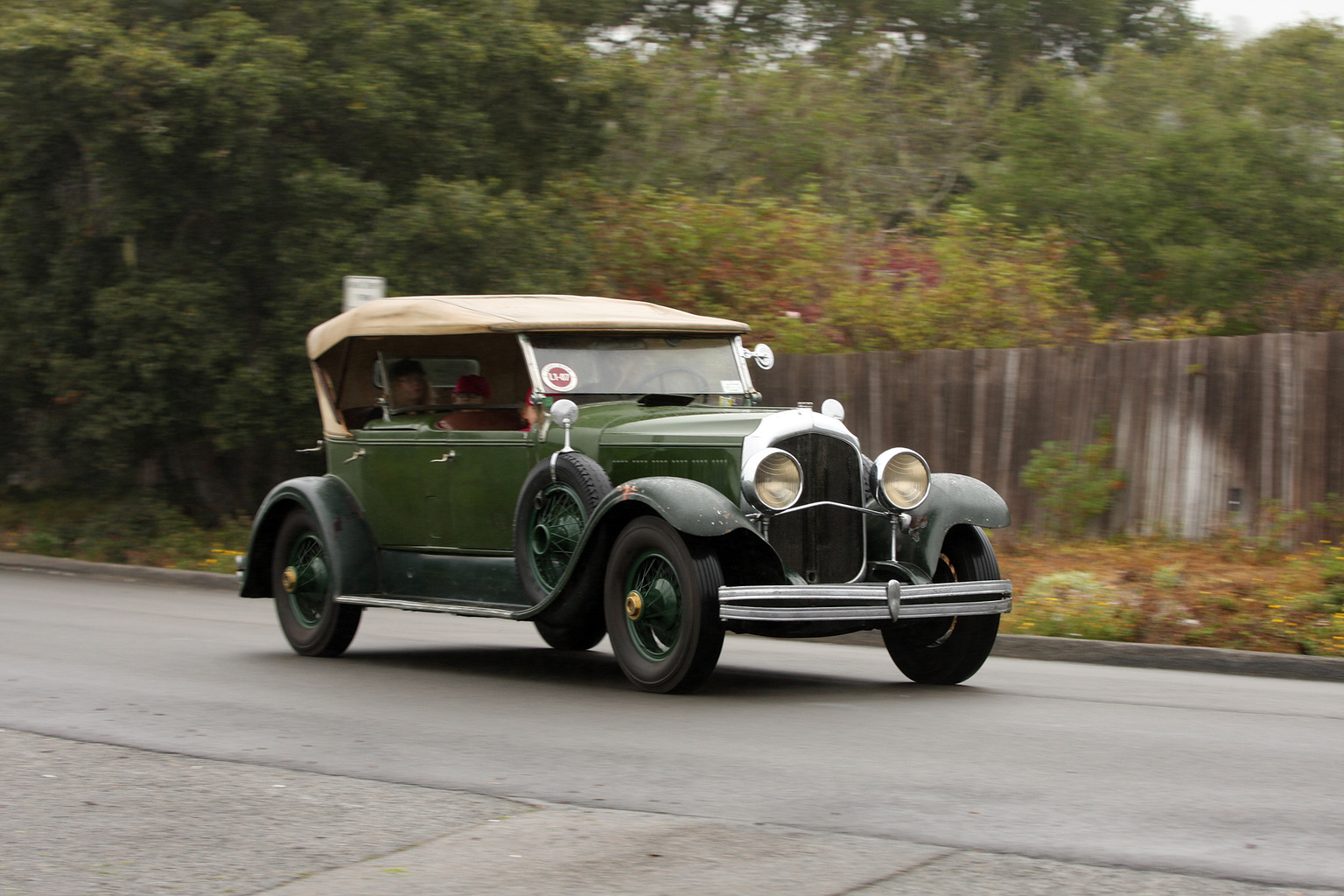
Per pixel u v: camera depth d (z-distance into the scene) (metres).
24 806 5.34
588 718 7.14
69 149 17.94
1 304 18.42
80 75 16.08
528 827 4.93
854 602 7.51
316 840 4.82
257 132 16.47
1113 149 25.00
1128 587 12.20
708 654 7.49
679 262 20.34
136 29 16.81
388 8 18.30
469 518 9.16
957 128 30.14
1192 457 14.38
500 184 18.70
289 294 17.03
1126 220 23.20
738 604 7.32
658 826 4.91
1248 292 21.94
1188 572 12.76
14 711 7.43
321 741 6.57
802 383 17.02
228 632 11.54
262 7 17.59
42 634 11.10
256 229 17.41
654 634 7.90
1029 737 6.57
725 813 5.10
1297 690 8.66
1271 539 13.67
